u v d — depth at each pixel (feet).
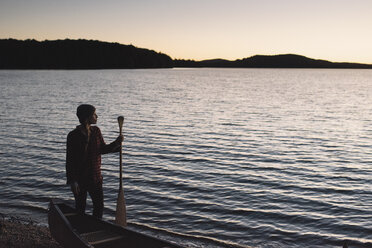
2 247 19.06
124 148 55.16
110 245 14.96
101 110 108.99
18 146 55.57
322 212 29.53
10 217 26.16
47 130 71.15
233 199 32.40
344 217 28.37
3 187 34.55
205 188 35.58
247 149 55.72
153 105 125.80
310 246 23.35
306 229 26.00
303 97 175.11
